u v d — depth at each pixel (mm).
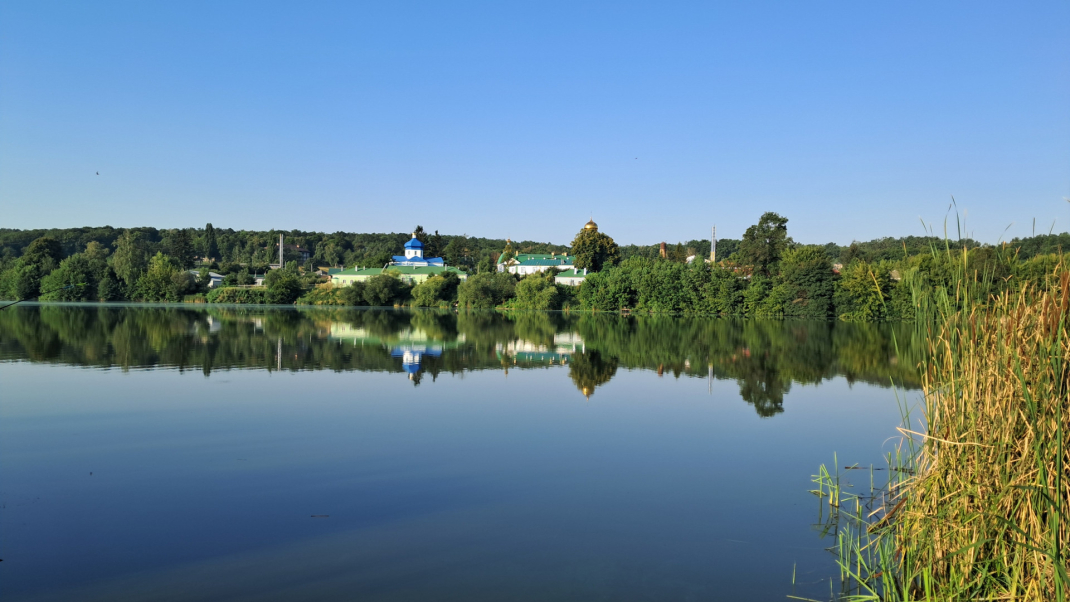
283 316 70438
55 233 176000
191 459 14195
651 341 45625
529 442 16094
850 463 14609
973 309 7941
